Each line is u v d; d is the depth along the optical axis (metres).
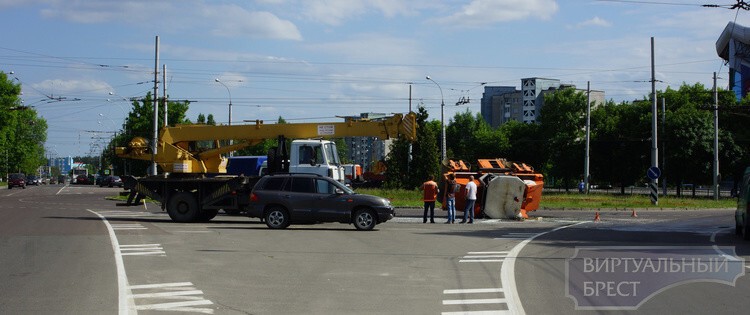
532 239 20.22
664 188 65.12
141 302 9.90
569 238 20.66
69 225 23.67
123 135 69.25
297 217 22.83
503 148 93.56
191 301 10.01
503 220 30.36
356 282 11.87
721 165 63.66
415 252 16.47
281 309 9.48
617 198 51.72
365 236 20.64
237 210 26.70
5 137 79.00
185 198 26.45
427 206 27.58
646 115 70.00
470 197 27.84
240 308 9.54
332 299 10.25
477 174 32.09
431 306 9.72
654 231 23.94
